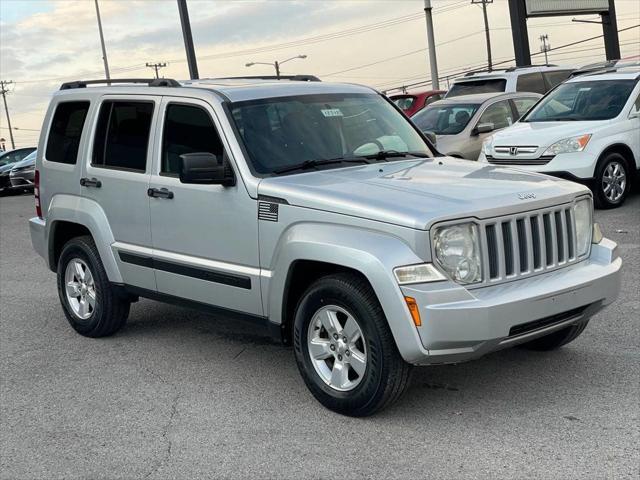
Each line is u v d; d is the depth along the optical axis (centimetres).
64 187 684
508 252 457
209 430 476
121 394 549
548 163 1112
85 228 690
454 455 420
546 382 516
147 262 606
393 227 439
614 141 1124
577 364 545
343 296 461
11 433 493
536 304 442
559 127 1148
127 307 676
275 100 578
